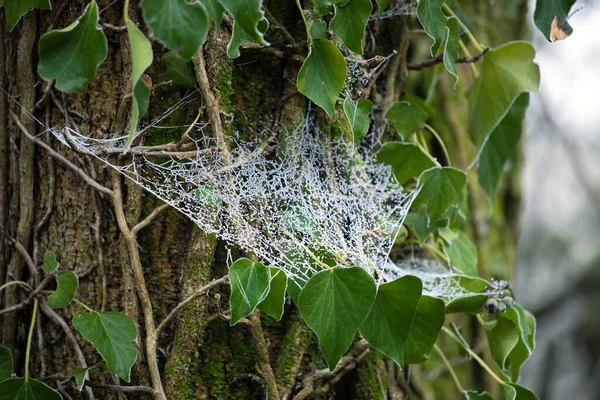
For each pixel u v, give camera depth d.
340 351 1.55
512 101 1.68
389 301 1.57
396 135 1.70
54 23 1.61
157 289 1.60
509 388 1.66
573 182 5.20
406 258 1.72
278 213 1.61
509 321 1.67
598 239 5.09
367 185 1.65
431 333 1.61
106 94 1.60
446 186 1.65
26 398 1.59
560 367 4.62
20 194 1.63
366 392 1.64
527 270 5.07
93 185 1.60
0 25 1.64
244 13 1.48
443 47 1.62
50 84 1.61
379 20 1.67
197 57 1.59
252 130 1.61
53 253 1.61
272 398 1.60
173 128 1.60
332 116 1.56
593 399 4.45
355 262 1.62
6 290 1.64
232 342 1.61
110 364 1.57
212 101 1.59
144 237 1.60
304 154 1.63
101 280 1.61
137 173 1.60
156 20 1.46
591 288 4.79
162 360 1.60
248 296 1.55
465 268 1.73
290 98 1.62
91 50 1.51
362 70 1.64
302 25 1.62
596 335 4.59
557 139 4.74
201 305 1.60
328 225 1.62
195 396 1.60
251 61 1.61
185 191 1.60
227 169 1.59
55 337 1.62
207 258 1.60
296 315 1.62
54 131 1.61
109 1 1.60
